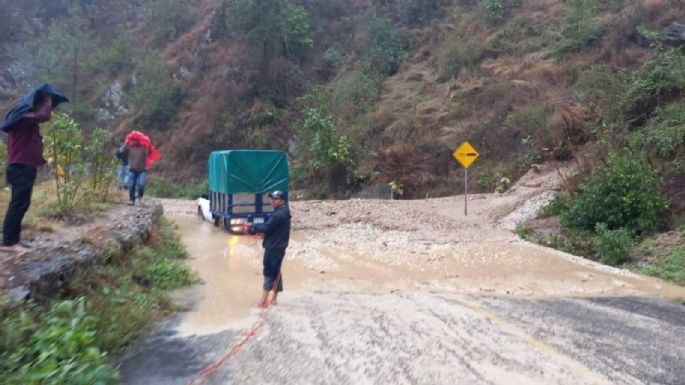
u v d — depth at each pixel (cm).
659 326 760
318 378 551
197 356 608
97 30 5109
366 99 3400
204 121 3850
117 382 524
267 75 3944
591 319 787
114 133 4050
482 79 2984
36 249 701
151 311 740
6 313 525
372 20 4044
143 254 982
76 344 531
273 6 3956
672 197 1429
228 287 938
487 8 3453
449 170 2722
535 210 1773
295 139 3612
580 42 2745
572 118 2262
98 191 1345
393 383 541
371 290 947
